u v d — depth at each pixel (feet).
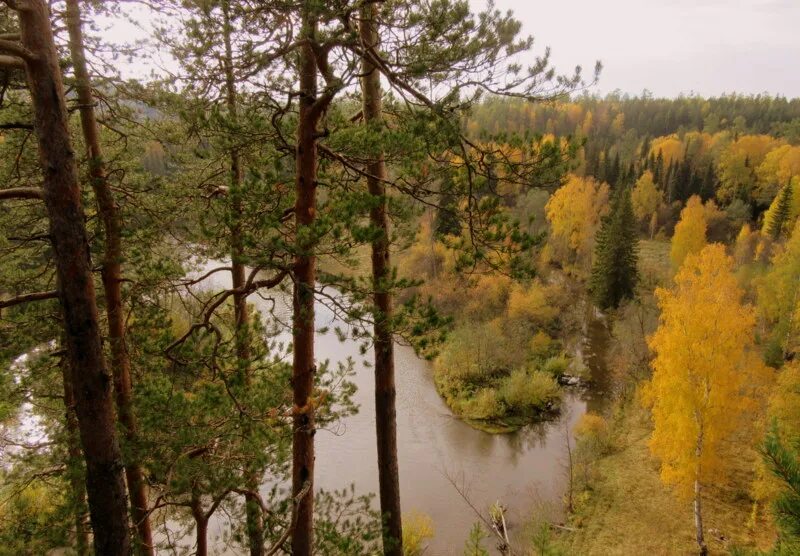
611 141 298.35
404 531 51.01
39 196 15.33
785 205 136.15
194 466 19.36
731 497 57.72
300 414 18.81
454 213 22.24
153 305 24.85
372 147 18.51
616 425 75.77
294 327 17.99
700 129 332.39
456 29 18.42
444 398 85.15
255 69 18.88
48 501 29.60
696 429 50.26
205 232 18.31
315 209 18.56
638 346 88.69
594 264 122.21
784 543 12.36
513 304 105.40
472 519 56.85
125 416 23.27
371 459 65.16
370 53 18.40
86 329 15.80
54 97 14.53
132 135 26.05
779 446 12.14
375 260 22.54
